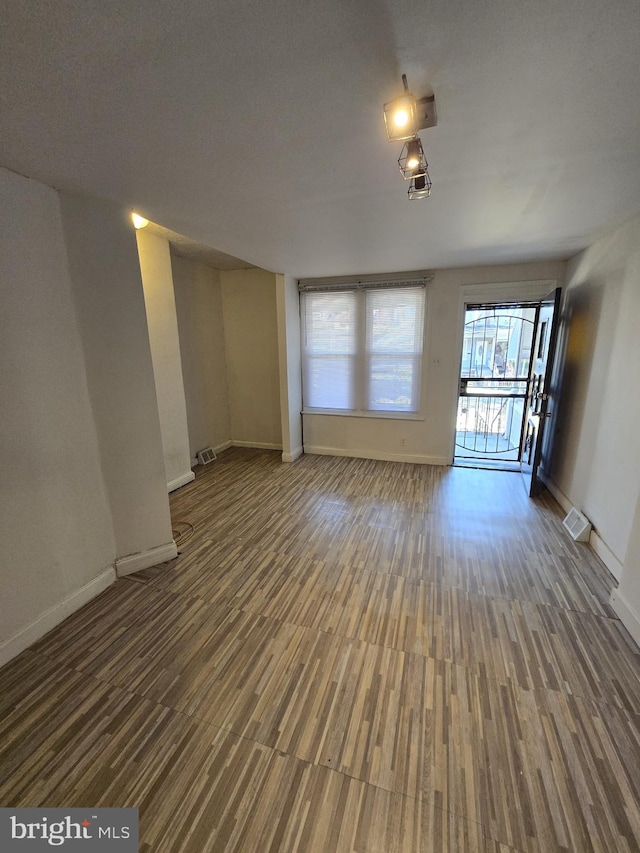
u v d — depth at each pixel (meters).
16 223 1.76
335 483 4.06
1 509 1.76
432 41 1.01
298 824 1.18
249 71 1.11
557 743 1.40
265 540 2.89
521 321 4.62
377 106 1.29
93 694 1.62
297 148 1.56
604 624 1.98
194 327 4.64
